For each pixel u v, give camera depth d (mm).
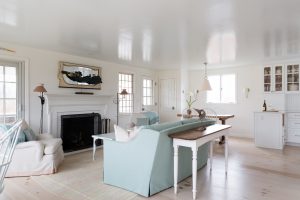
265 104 5625
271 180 3129
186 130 3029
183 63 6184
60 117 4852
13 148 1658
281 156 4418
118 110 6293
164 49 4473
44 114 4609
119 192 2746
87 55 5152
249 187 2887
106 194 2689
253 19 2805
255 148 5137
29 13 2629
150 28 3180
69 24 3021
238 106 6617
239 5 2389
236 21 2881
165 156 2719
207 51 4637
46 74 4637
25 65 4316
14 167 3289
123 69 6500
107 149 3020
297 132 5383
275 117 5109
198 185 2971
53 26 3096
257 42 3904
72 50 4637
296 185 2941
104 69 5910
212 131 2959
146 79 7465
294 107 5734
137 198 2576
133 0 2266
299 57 5195
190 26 3070
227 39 3732
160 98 7926
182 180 3152
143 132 2611
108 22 2930
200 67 6887
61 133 4797
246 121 6473
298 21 2887
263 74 5887
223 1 2295
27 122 4332
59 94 4703
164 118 7824
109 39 3758
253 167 3727
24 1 2299
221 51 4629
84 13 2631
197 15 2668
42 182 3088
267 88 5832
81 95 5207
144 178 2631
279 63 5625
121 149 2854
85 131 5309
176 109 7547
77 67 5195
